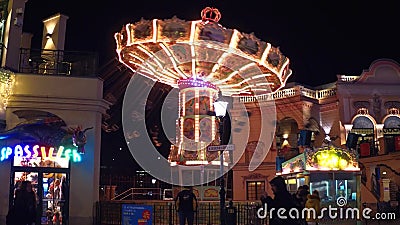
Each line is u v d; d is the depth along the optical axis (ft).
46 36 68.18
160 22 63.36
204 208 58.85
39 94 56.08
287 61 73.82
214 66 73.05
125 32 66.85
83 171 55.93
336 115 106.32
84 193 55.57
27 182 37.63
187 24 63.16
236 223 49.06
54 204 54.60
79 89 57.41
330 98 107.65
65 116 56.54
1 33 58.85
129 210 39.19
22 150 53.98
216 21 66.54
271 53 68.28
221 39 63.93
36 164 54.49
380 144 94.17
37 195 53.98
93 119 57.41
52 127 54.95
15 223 36.47
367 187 89.04
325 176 66.49
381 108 105.29
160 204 58.90
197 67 73.87
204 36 63.36
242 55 66.80
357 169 66.74
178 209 47.88
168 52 69.10
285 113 107.14
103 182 90.33
